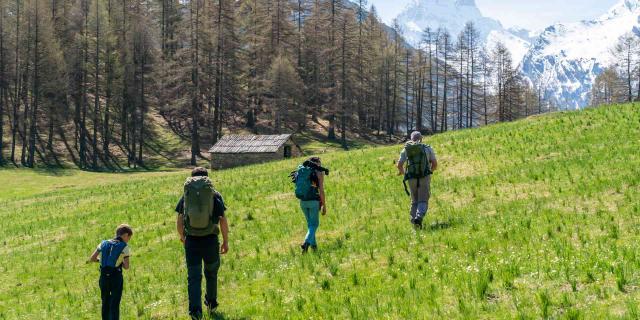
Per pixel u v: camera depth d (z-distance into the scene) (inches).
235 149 2322.8
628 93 4785.9
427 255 384.8
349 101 3516.2
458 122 4471.0
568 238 376.2
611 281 273.3
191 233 322.7
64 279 572.7
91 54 3093.0
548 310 247.4
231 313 328.2
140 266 566.3
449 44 4328.3
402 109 4350.4
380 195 757.9
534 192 591.5
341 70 3503.9
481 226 454.6
